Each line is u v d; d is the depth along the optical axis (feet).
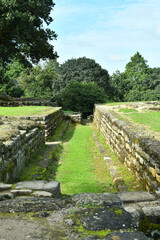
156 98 121.29
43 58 68.59
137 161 16.26
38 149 23.97
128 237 6.01
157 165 12.27
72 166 21.38
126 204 8.77
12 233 6.31
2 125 20.72
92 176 18.69
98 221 6.82
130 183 15.62
